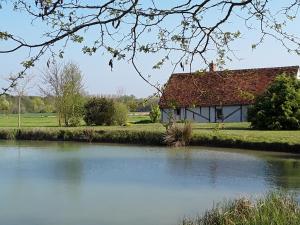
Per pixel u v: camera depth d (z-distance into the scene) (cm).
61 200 1530
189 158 2509
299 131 3334
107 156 2652
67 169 2183
